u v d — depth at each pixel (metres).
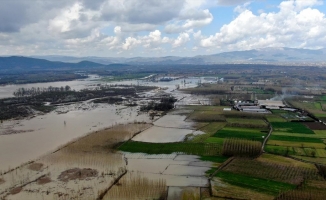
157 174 111.44
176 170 115.25
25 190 99.06
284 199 89.19
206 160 126.12
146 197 92.50
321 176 107.19
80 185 102.25
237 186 99.44
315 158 126.12
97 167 118.50
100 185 101.94
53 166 119.44
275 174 109.06
